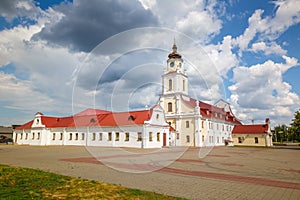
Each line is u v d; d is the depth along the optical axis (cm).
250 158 1872
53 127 4003
